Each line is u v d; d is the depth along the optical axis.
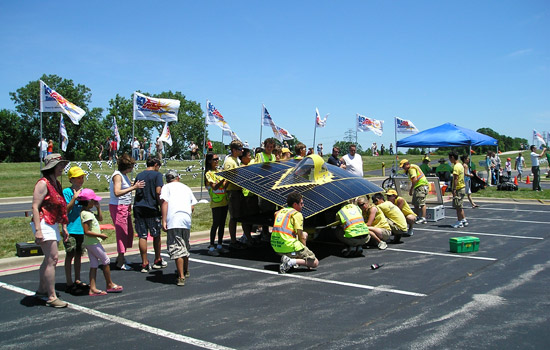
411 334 4.35
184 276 6.54
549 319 4.71
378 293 5.71
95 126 65.25
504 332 4.38
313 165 8.30
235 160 8.43
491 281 6.16
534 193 17.55
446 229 10.48
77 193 5.58
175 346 4.14
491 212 13.20
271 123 17.14
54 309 5.19
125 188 6.88
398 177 13.53
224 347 4.11
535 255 7.67
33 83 65.06
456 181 10.55
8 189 20.41
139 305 5.32
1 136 63.94
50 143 30.92
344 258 7.75
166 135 19.16
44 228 5.16
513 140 68.44
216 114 15.84
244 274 6.75
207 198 17.06
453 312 4.95
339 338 4.27
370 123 18.16
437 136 18.02
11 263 7.06
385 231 8.38
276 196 7.29
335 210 8.84
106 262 5.76
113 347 4.13
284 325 4.63
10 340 4.30
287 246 6.75
